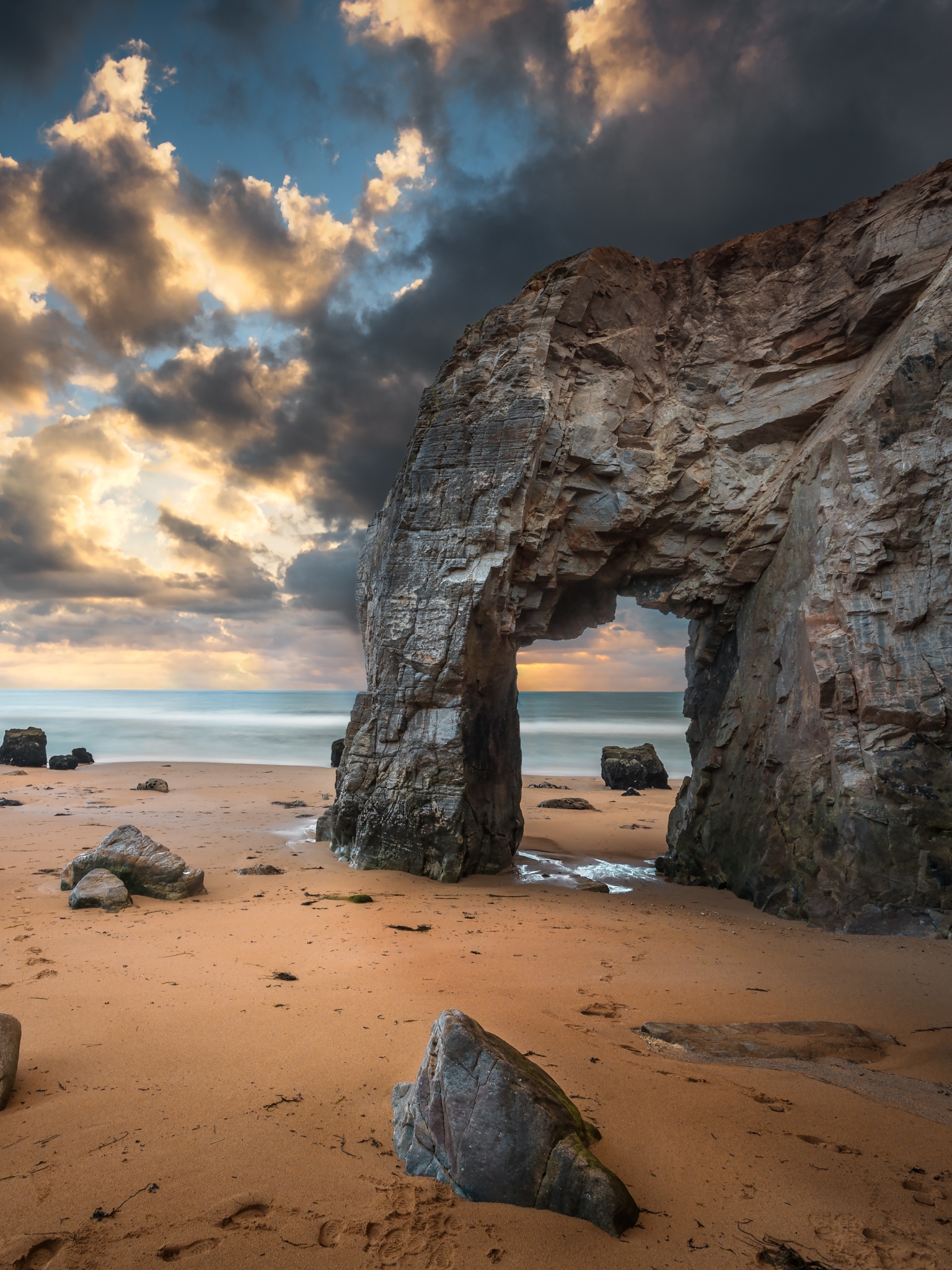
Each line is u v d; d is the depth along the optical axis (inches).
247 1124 169.0
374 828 571.2
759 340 575.5
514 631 605.3
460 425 589.3
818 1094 203.9
